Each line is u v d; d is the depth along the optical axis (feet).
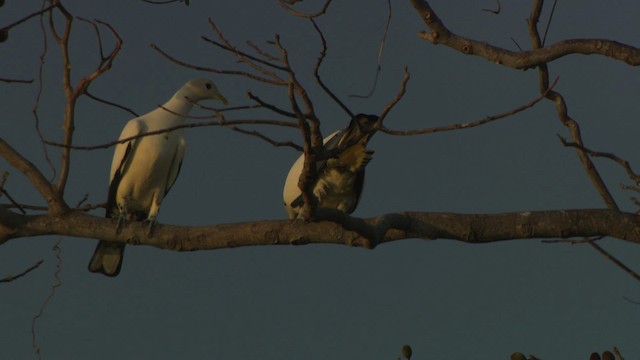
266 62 25.11
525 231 34.17
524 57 33.81
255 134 25.30
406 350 29.50
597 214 34.22
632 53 33.06
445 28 34.55
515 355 27.66
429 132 26.11
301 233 35.35
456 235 34.32
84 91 33.32
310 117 25.41
